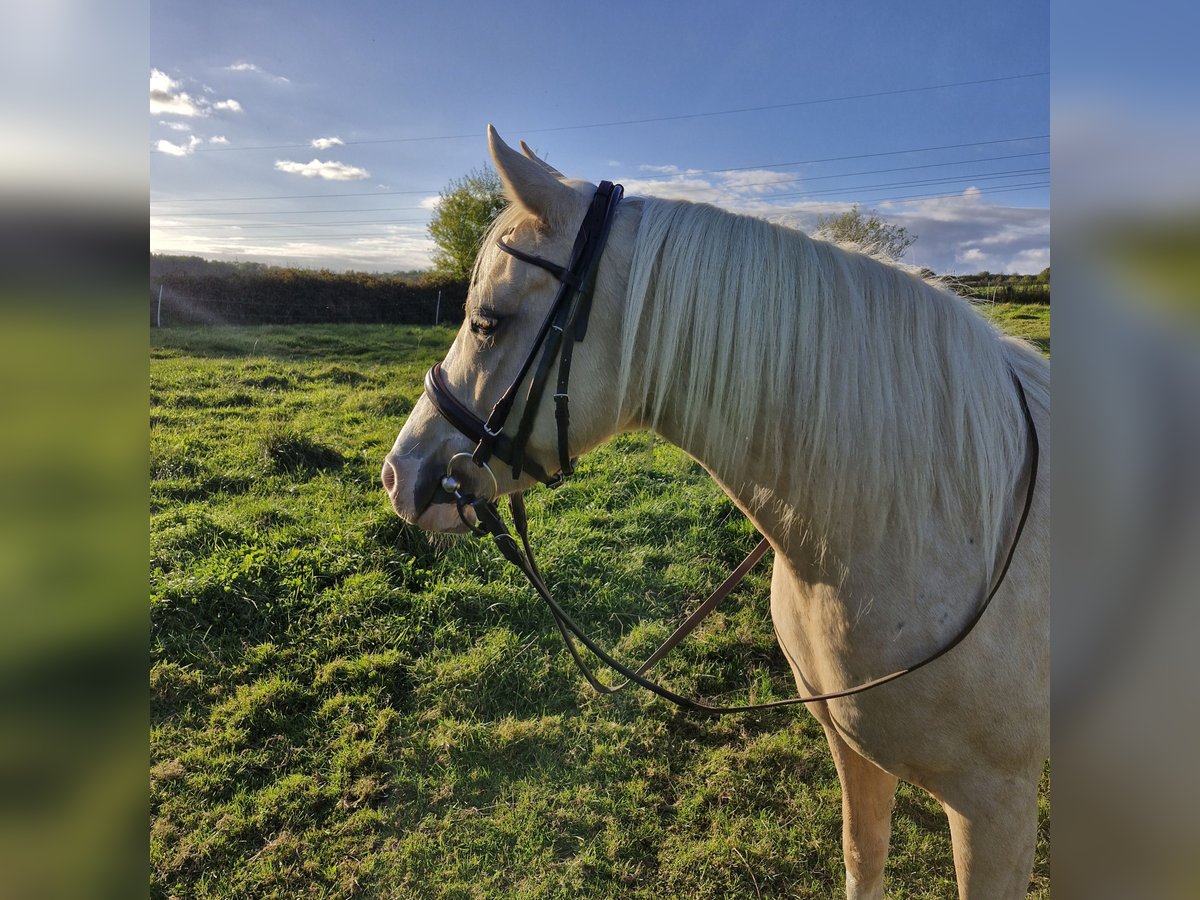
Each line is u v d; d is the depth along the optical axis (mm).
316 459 5016
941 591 1158
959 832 1254
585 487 4738
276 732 2629
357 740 2619
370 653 3016
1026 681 1174
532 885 2104
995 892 1232
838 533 1185
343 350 10312
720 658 3084
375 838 2244
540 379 1202
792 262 1163
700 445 1253
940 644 1157
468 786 2451
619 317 1199
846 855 1601
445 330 13383
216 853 2168
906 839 2221
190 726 2611
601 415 1250
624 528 4184
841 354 1144
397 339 11906
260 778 2447
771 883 2090
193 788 2365
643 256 1168
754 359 1146
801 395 1150
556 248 1202
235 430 5520
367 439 5453
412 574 3592
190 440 5105
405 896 2074
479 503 1320
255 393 6906
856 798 1527
